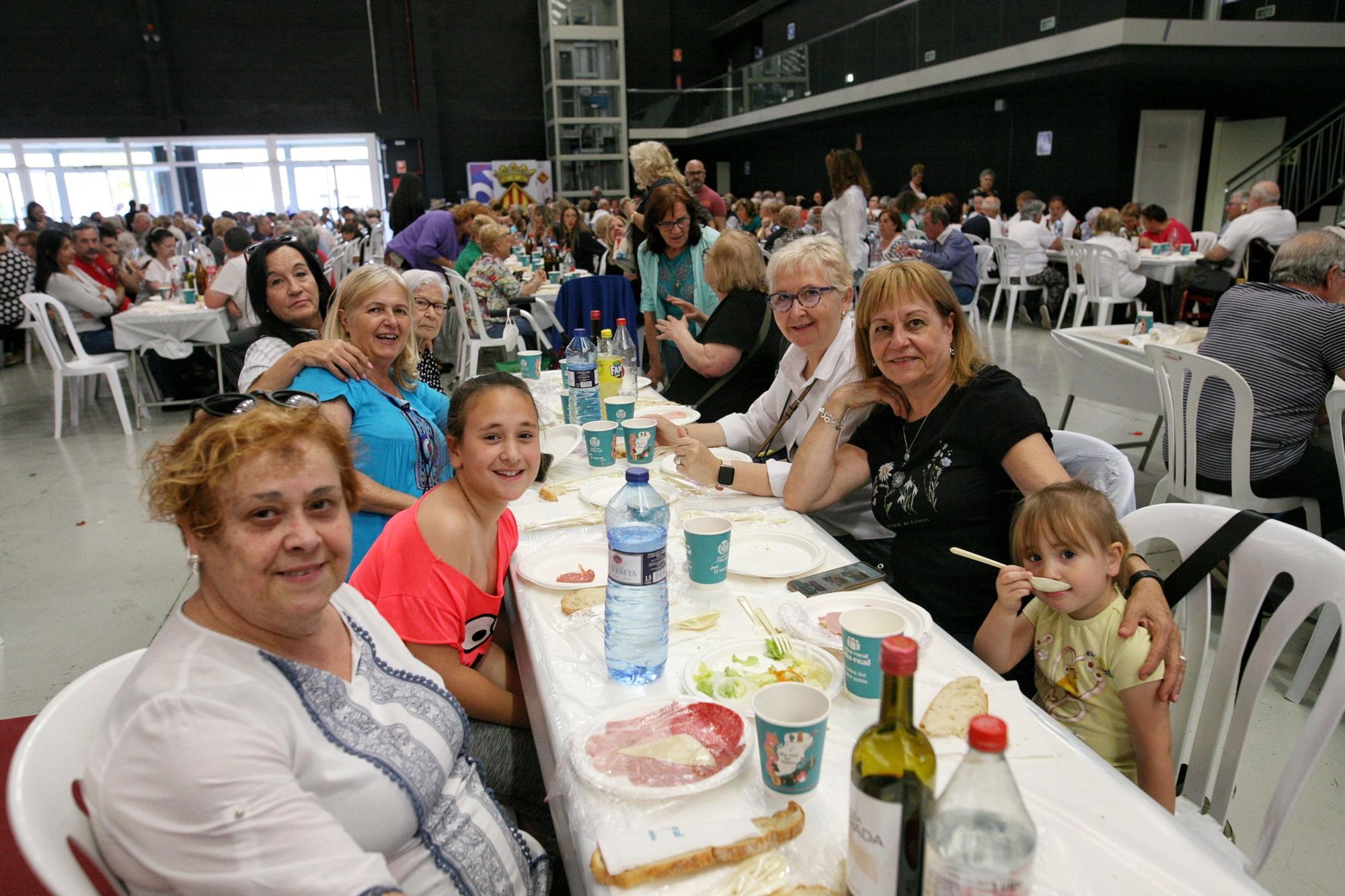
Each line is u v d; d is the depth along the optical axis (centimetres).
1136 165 1183
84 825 88
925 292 162
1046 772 97
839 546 169
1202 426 277
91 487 437
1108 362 368
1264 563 136
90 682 102
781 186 1914
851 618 116
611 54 1792
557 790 99
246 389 222
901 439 180
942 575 172
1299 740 117
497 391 142
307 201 1781
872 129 1568
